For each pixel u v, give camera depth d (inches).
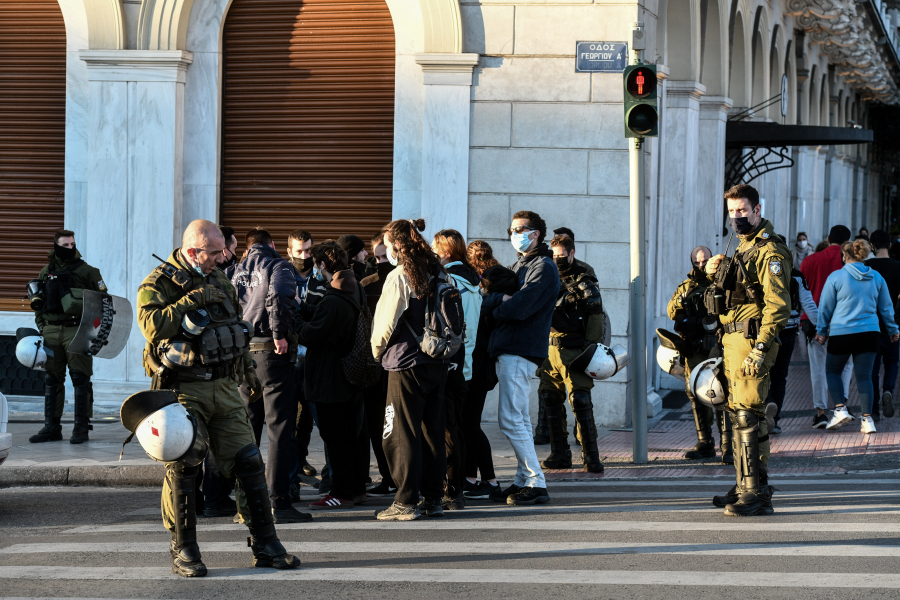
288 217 1801.2
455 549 890.1
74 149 1818.4
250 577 806.5
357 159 1772.9
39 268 1847.9
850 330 1531.7
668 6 2038.6
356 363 1056.8
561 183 1675.7
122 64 1772.9
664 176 2079.2
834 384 1567.4
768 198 3511.3
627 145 1654.8
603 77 1653.5
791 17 3654.0
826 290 1549.0
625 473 1295.5
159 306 810.8
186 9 1780.3
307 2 1777.8
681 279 2084.2
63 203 1839.3
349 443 1097.4
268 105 1800.0
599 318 1284.4
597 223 1667.1
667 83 2062.0
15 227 1850.4
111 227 1791.3
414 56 1724.9
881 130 7755.9
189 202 1807.3
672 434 1598.2
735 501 1053.2
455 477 1077.1
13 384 1852.9
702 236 2336.4
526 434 1102.4
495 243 1699.1
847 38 4055.1
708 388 1071.6
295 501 1146.7
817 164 4805.6
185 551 817.5
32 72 1835.6
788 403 1899.6
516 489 1120.2
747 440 1016.2
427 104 1702.8
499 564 836.6
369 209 1772.9
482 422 1690.5
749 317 1005.8
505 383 1095.6
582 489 1198.3
